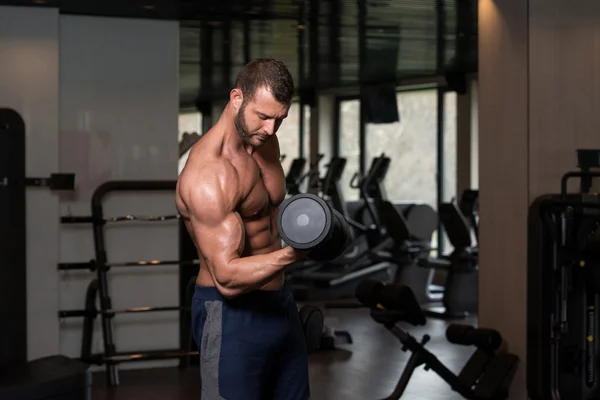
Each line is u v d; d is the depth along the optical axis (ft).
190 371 19.11
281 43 27.32
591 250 13.71
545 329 13.93
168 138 19.70
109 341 18.07
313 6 20.72
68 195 19.06
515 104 15.03
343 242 7.80
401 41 26.58
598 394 14.14
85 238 19.26
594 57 15.10
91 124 19.21
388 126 39.55
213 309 8.70
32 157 17.94
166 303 19.75
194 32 24.99
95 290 18.20
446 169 36.65
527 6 14.69
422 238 30.89
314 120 41.98
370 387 17.19
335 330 22.36
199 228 8.11
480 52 15.94
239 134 8.23
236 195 8.16
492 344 14.67
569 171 14.96
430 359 14.25
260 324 8.71
